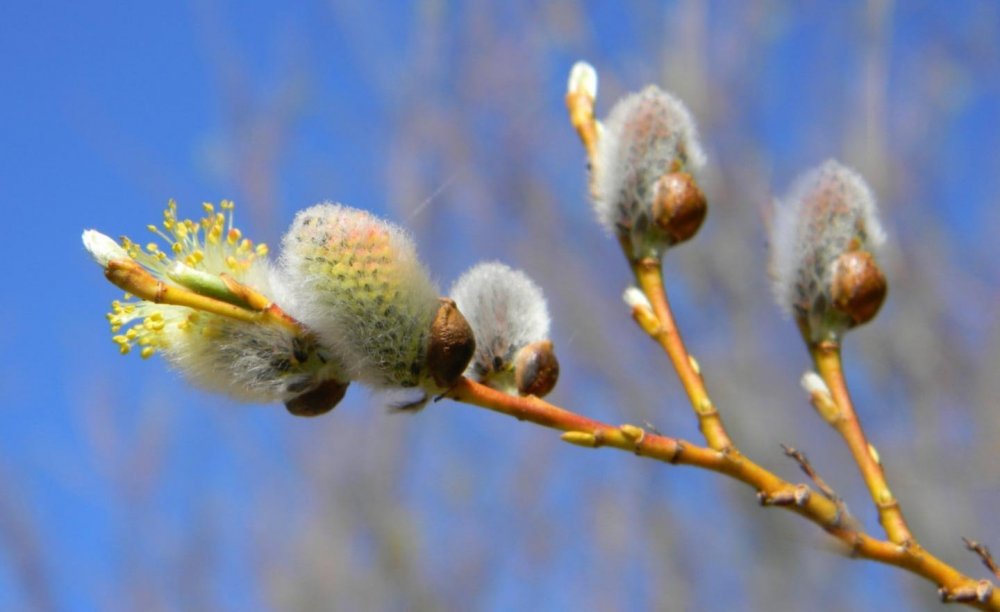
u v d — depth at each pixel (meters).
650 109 0.32
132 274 0.29
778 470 0.67
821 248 0.32
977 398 0.65
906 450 0.66
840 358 0.32
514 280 0.31
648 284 0.32
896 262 0.67
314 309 0.29
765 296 0.69
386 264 0.29
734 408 0.68
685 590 0.70
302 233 0.29
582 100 0.33
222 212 0.30
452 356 0.29
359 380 0.30
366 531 0.73
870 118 0.67
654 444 0.30
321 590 0.71
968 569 0.62
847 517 0.30
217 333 0.29
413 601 0.71
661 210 0.32
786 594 0.68
